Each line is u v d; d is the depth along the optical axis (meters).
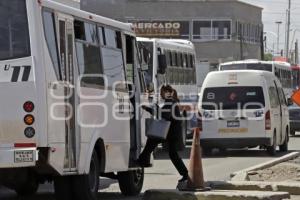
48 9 18.64
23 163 17.78
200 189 22.08
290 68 82.75
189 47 51.84
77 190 20.42
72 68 19.73
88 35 21.02
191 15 126.19
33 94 17.91
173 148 23.62
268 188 23.17
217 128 39.62
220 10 126.19
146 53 27.73
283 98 43.75
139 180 24.88
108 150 22.05
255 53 137.88
